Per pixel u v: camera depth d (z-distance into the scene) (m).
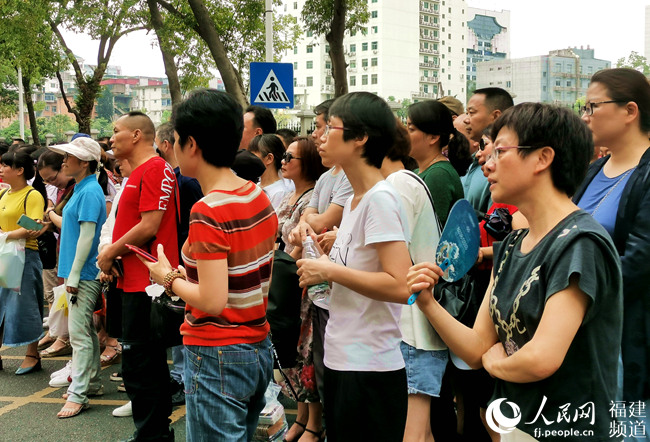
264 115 5.60
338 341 2.38
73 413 4.55
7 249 5.30
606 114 2.73
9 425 4.40
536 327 1.70
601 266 1.63
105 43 25.62
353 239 2.36
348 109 2.35
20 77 33.78
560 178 1.75
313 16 15.95
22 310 5.47
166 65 17.83
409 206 2.84
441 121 3.52
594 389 1.67
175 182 3.88
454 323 1.96
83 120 25.78
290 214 4.27
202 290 2.34
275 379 4.14
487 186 3.76
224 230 2.36
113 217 4.49
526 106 1.79
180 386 4.91
